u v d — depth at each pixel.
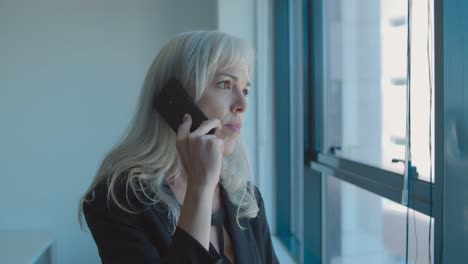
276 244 2.14
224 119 0.77
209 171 0.66
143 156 0.80
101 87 2.34
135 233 0.72
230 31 2.16
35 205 2.33
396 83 1.20
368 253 1.43
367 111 1.40
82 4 2.30
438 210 0.75
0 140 2.29
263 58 2.20
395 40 1.21
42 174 2.32
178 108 0.75
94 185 0.81
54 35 2.29
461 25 0.70
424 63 0.86
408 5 0.83
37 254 1.88
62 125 2.32
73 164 2.34
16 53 2.27
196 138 0.67
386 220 1.29
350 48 1.56
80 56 2.31
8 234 2.20
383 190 1.14
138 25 2.35
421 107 0.87
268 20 2.20
